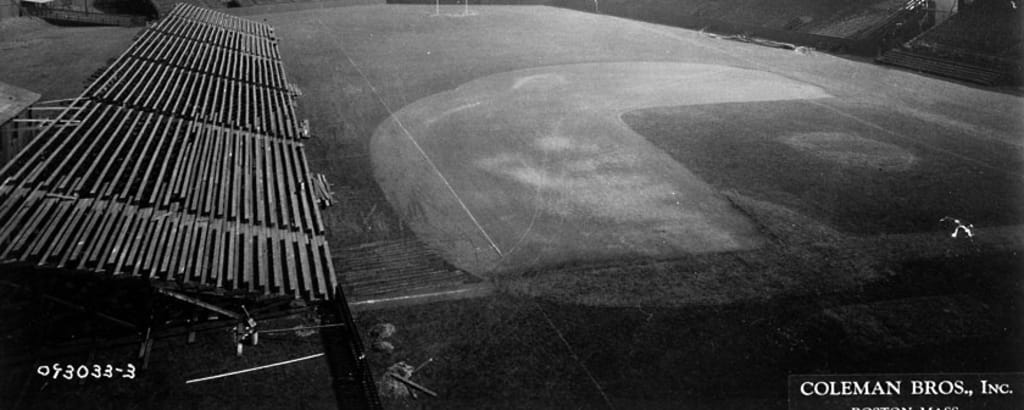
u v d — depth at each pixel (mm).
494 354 15062
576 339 15602
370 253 19812
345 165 27219
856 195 24016
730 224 21688
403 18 70750
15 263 14305
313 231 20031
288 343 15305
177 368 14250
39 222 16203
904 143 29812
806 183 25141
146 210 18188
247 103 33156
